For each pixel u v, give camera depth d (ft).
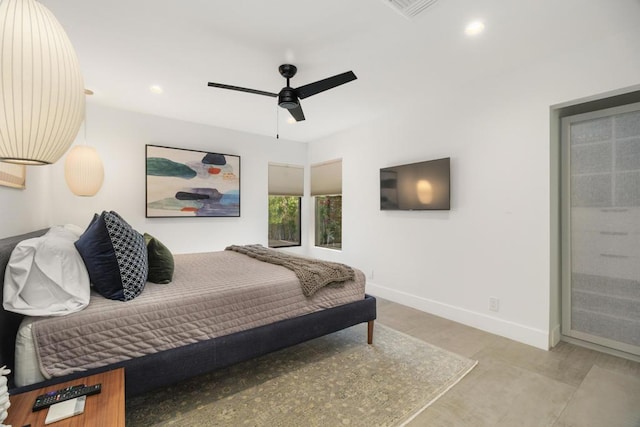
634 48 6.79
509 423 5.37
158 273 6.72
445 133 10.55
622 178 7.68
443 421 5.41
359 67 8.66
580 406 5.84
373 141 13.46
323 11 6.25
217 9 6.18
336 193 15.99
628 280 7.65
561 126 8.71
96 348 4.83
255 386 6.47
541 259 8.29
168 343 5.45
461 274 10.15
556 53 7.90
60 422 3.43
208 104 11.65
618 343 7.80
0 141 2.72
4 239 6.03
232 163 14.96
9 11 2.66
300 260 9.25
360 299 8.47
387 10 6.23
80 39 7.25
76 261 5.31
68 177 10.03
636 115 7.45
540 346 8.27
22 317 5.47
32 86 2.70
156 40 7.30
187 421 5.37
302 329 7.13
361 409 5.71
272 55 7.98
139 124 12.67
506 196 8.98
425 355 7.86
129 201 12.51
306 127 14.71
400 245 12.25
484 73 9.09
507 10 6.18
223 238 14.88
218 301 6.10
